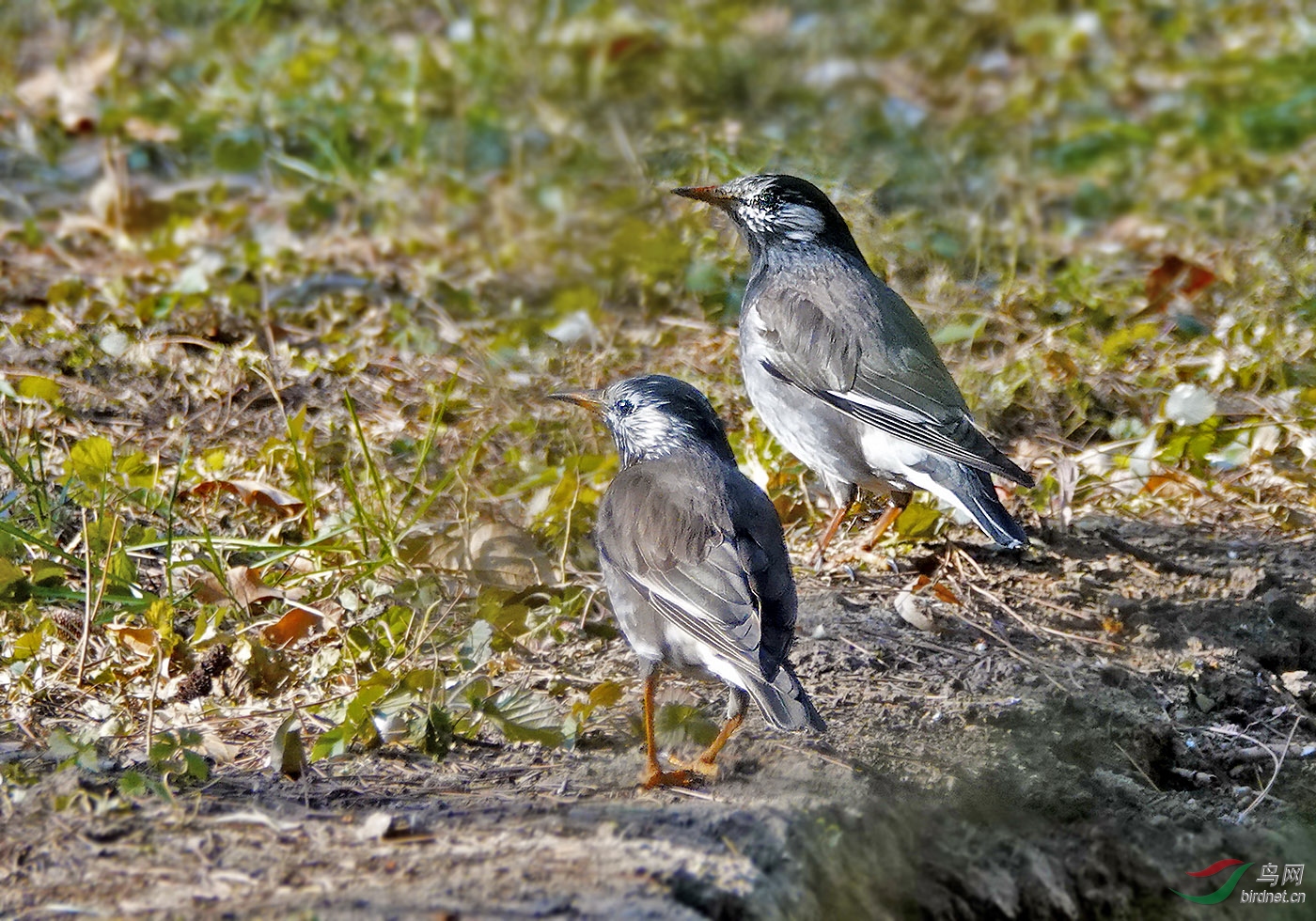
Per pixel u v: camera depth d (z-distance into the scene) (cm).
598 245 1672
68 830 709
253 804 752
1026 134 2084
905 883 757
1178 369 1402
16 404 1264
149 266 1628
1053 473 1233
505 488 1189
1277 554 1135
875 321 1146
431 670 873
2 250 1652
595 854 694
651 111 2111
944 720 891
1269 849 838
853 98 2231
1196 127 2183
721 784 807
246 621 983
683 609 817
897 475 1119
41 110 2055
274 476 1183
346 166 1873
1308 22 2645
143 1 2414
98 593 952
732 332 1523
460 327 1513
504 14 2342
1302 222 1631
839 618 1011
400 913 629
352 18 2511
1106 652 1001
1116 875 801
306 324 1512
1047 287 1587
